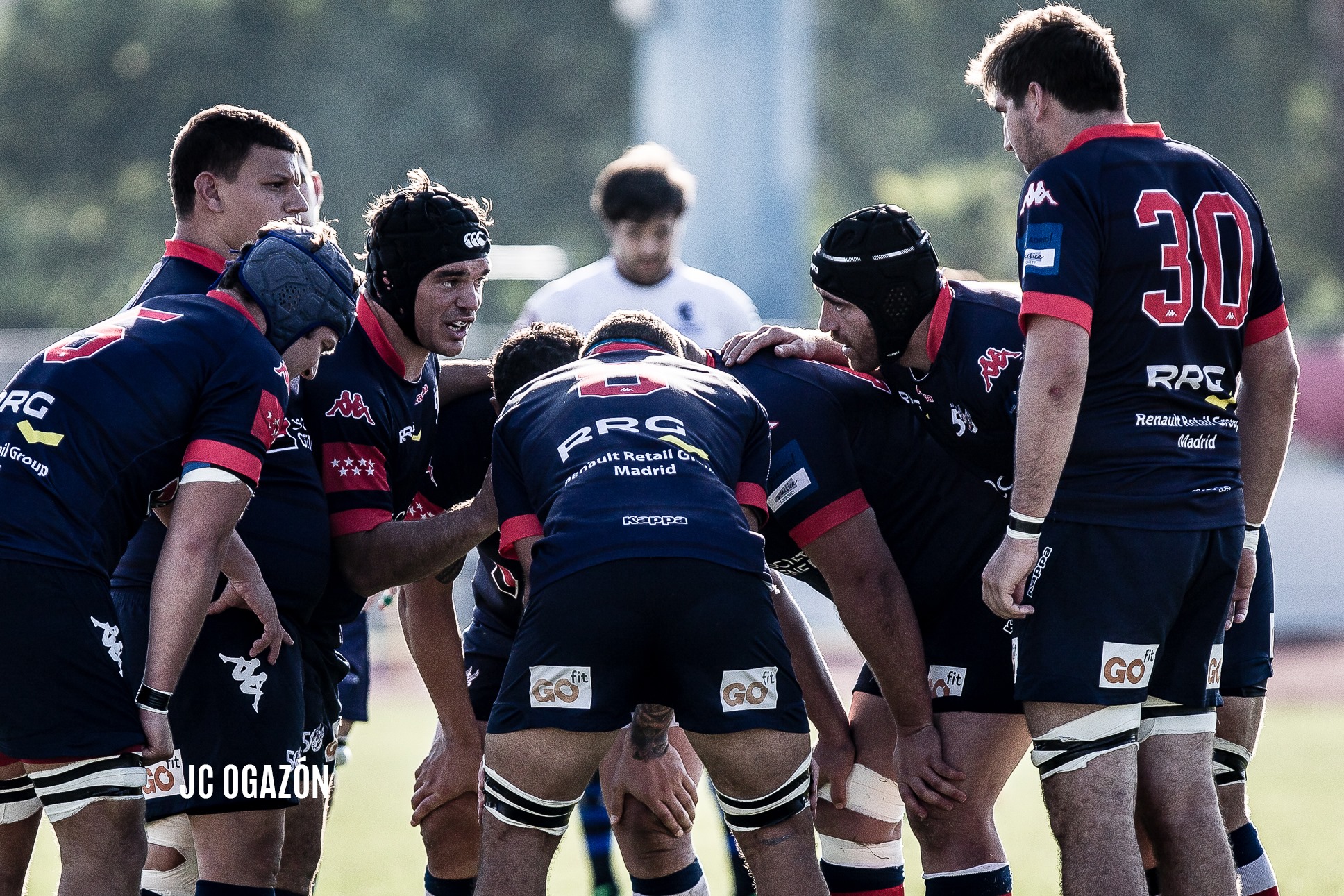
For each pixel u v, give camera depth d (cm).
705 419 1222
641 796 1376
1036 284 1184
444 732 1517
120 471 1161
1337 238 11862
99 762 1143
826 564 1357
